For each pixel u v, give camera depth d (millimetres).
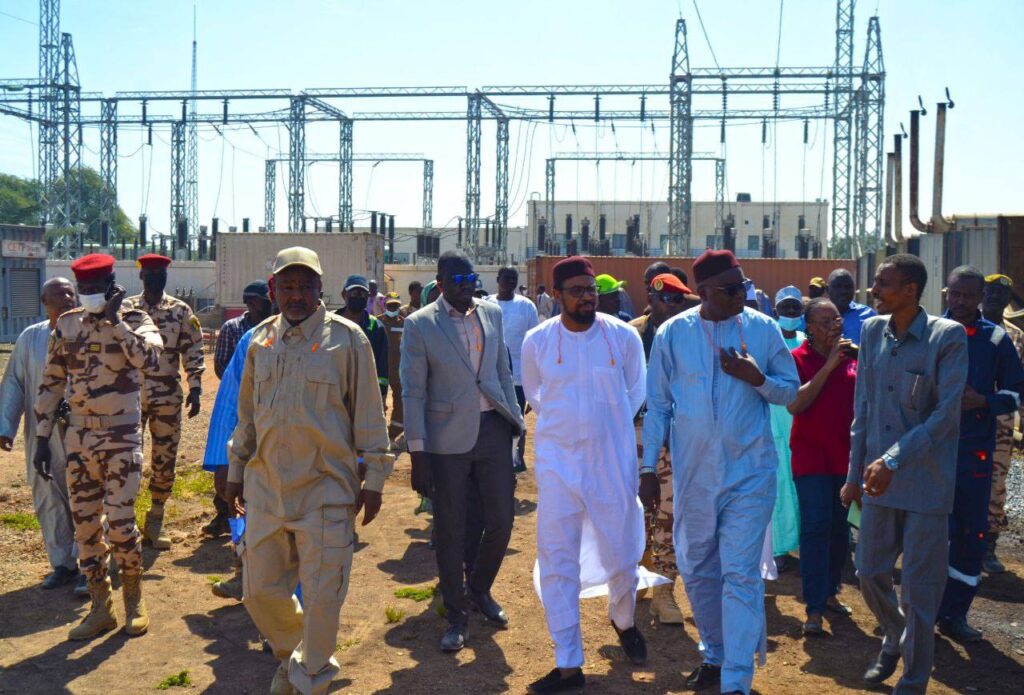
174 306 7328
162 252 55375
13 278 28984
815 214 84062
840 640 5453
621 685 4727
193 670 4930
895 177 20312
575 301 4754
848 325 7043
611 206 83438
